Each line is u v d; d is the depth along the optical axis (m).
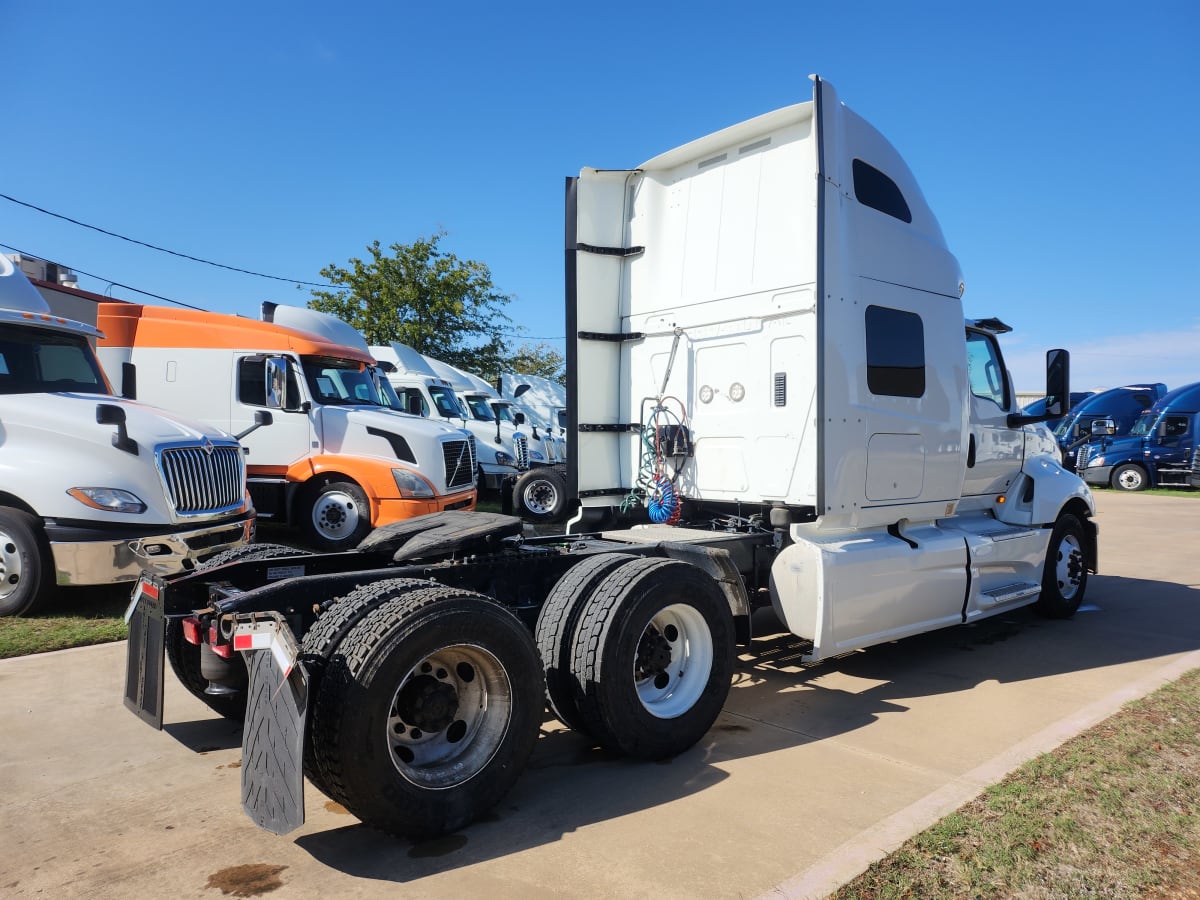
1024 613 7.41
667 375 5.86
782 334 5.14
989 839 3.07
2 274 7.50
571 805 3.45
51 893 2.75
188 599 3.73
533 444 17.62
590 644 3.73
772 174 5.26
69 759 3.90
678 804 3.45
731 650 4.25
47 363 7.53
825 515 5.00
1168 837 3.10
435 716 3.23
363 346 11.55
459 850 3.06
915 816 3.30
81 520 6.32
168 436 6.84
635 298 6.07
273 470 9.79
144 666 3.68
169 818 3.31
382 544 4.42
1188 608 7.64
